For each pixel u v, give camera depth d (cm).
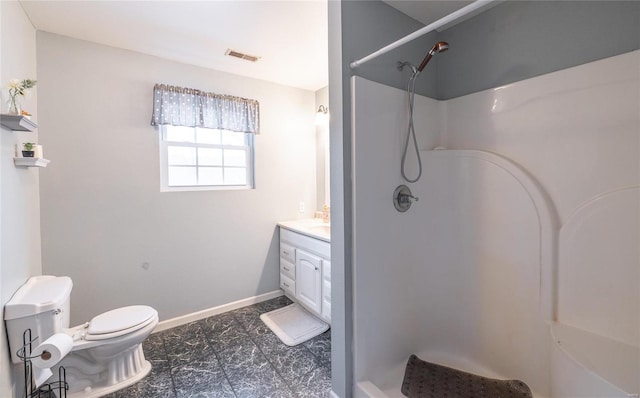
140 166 230
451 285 178
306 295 256
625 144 123
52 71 196
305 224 290
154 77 233
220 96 258
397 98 166
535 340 148
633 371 110
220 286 271
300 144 317
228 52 229
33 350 133
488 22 170
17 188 148
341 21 143
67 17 179
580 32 135
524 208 151
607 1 127
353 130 146
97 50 211
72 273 206
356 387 149
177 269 248
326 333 232
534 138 150
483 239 166
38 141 192
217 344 217
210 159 270
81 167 207
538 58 149
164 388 170
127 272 227
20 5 163
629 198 121
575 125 136
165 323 242
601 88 128
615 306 125
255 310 275
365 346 153
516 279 155
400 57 170
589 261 132
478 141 174
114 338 161
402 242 171
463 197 173
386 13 162
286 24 192
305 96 318
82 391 165
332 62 150
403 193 169
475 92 176
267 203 296
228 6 172
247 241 285
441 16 175
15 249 145
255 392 167
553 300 143
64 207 202
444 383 155
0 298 125
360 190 149
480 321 168
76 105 204
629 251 121
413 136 167
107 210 218
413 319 179
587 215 132
